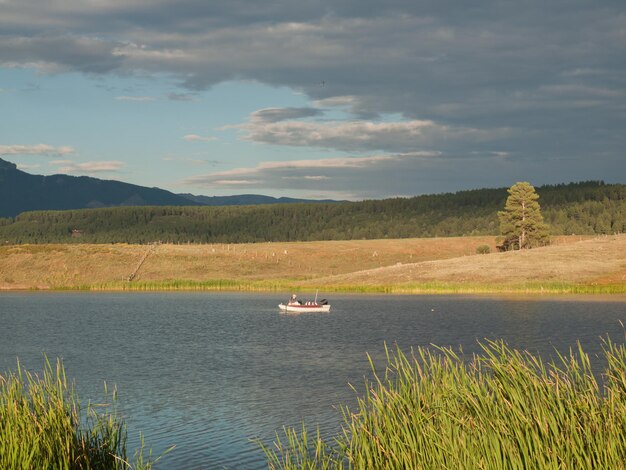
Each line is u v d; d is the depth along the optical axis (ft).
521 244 455.63
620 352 47.88
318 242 619.26
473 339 157.48
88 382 110.63
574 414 39.04
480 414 40.91
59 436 46.16
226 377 114.62
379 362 127.44
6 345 160.86
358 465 42.14
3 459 42.27
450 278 361.10
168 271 472.03
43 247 495.82
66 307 279.08
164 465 65.51
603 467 34.91
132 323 213.46
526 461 35.83
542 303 257.55
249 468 64.08
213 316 236.43
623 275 334.24
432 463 38.37
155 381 111.24
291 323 208.44
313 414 86.12
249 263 498.69
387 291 345.51
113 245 529.86
